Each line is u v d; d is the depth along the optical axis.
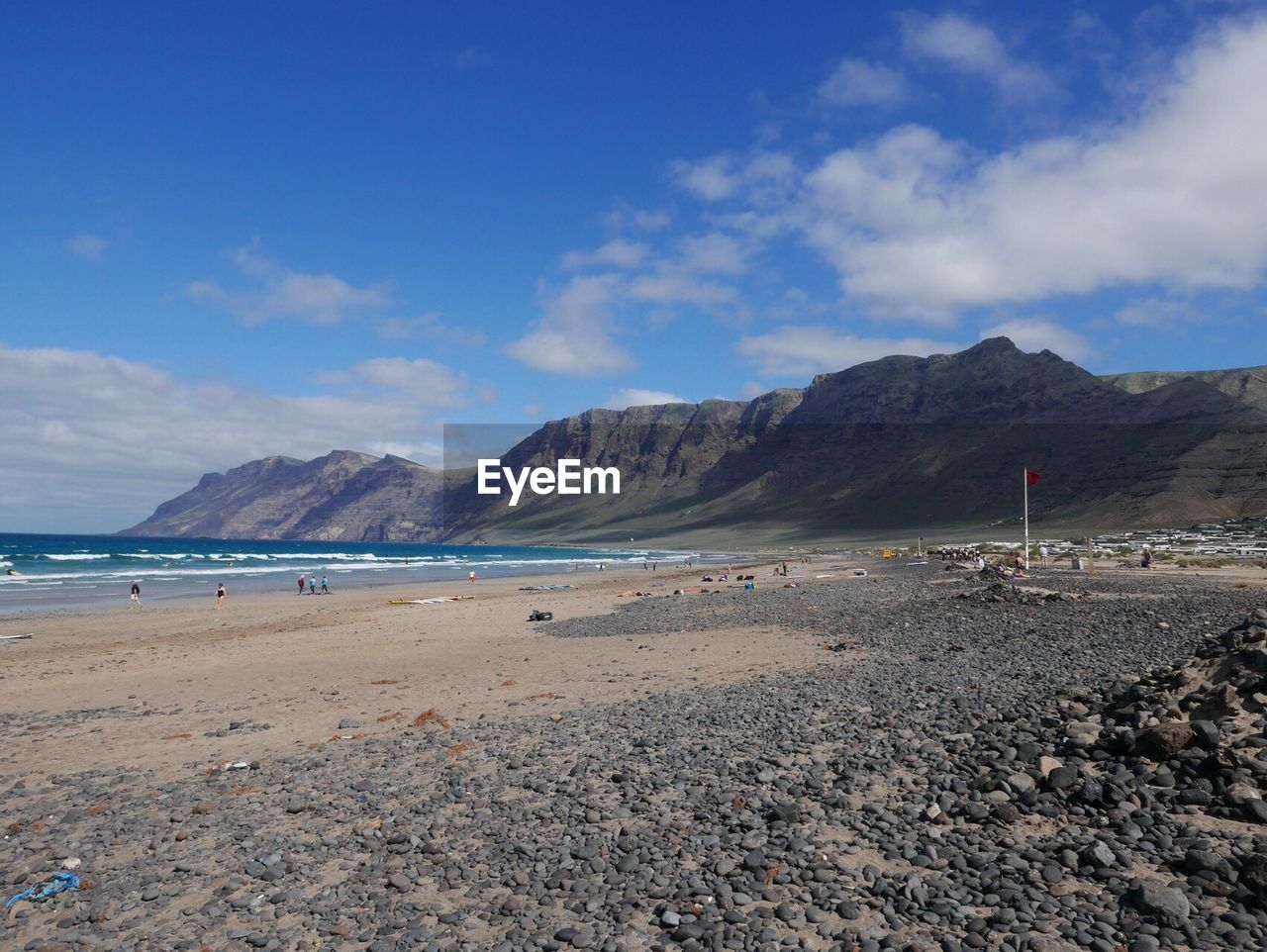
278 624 34.38
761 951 5.11
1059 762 7.80
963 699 11.54
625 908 5.92
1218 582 38.28
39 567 88.19
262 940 5.80
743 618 29.97
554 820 8.11
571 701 15.11
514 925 5.84
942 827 7.02
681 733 11.39
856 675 15.29
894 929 5.32
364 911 6.27
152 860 7.69
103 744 13.09
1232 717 7.59
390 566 108.44
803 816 7.50
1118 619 21.73
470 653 23.59
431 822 8.27
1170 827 6.39
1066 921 5.19
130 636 30.56
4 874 7.47
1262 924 4.96
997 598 27.47
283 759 11.51
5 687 19.28
